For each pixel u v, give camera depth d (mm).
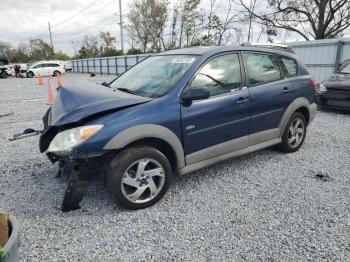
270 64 4449
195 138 3510
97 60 39094
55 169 4348
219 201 3383
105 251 2568
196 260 2451
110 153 3062
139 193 3176
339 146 5297
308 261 2426
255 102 4070
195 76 3537
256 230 2836
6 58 38875
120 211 3186
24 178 4051
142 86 3691
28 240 2705
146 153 3137
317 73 13734
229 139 3877
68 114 3004
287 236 2742
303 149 5125
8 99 12641
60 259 2473
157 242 2680
